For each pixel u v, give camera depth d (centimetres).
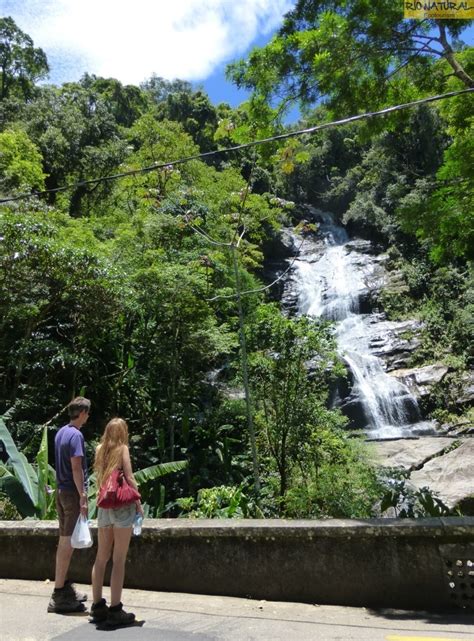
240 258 1567
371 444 1198
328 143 4488
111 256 1358
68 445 427
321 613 412
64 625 390
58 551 425
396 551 429
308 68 812
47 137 2852
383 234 3322
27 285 1098
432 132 3409
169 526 474
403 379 2119
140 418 1345
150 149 2420
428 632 365
